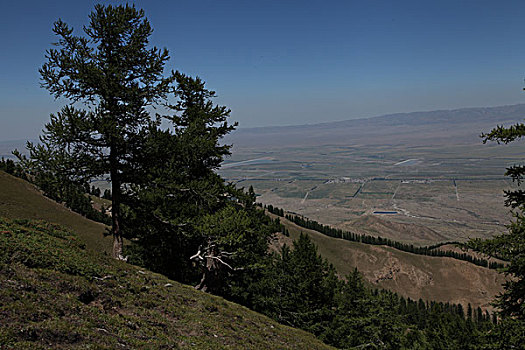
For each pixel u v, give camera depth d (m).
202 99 33.62
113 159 22.80
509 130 13.98
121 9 21.83
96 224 89.69
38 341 8.83
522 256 14.85
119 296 14.70
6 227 16.45
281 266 45.84
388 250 169.50
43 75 20.47
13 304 9.80
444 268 158.75
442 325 39.16
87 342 9.66
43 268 13.41
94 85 21.23
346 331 41.91
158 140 24.44
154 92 23.36
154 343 11.51
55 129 19.80
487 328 17.03
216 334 15.41
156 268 28.91
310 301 43.03
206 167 32.06
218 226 25.92
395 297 43.69
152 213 24.86
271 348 17.05
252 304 38.12
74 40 21.38
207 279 29.16
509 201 15.72
